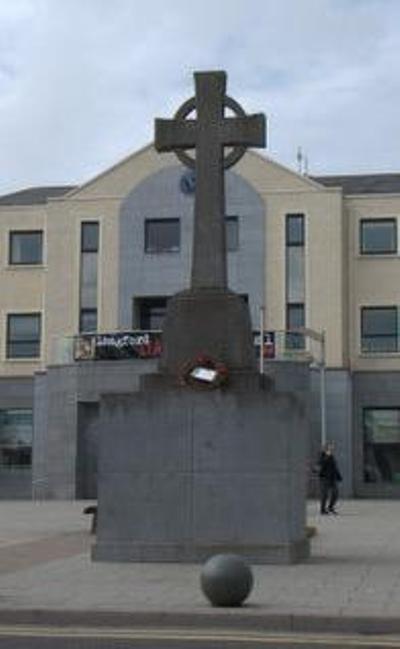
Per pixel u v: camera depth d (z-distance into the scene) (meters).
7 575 16.08
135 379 46.06
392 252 52.03
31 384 53.41
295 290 50.81
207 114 18.84
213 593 12.86
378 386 51.28
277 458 17.55
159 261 51.38
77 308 52.00
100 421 18.12
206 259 18.55
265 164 51.53
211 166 18.75
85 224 52.50
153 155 52.06
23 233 54.78
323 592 14.02
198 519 17.64
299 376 46.84
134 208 51.94
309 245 50.91
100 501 18.00
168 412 17.92
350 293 52.03
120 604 13.13
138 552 17.73
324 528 25.91
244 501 17.55
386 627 11.98
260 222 51.19
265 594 13.84
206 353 18.17
